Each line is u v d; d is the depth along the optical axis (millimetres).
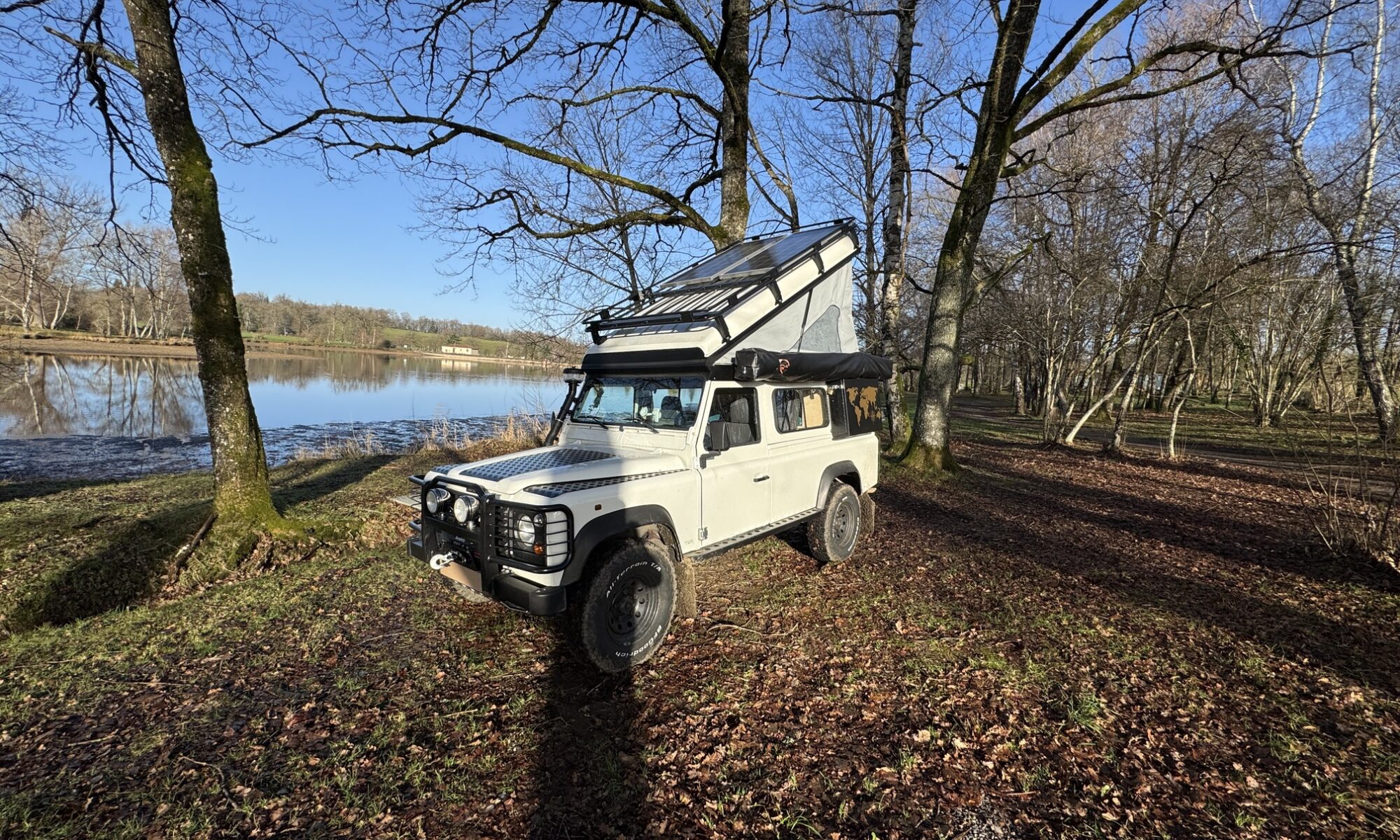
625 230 12570
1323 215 12305
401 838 2619
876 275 15992
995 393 54594
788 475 5582
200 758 3107
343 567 6027
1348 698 3822
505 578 3826
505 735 3352
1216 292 14000
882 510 8945
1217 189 12281
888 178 14906
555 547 3713
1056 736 3391
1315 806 2867
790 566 6227
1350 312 12516
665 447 4848
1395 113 11664
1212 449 17016
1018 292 19453
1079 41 10000
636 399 5266
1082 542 7398
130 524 6770
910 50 13055
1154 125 15148
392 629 4652
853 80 15828
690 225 10797
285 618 4816
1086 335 19000
